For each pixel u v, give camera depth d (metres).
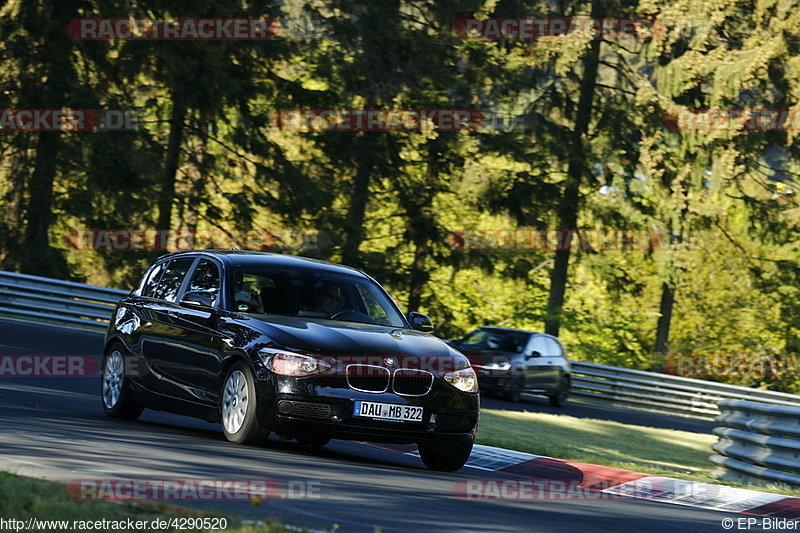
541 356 84.94
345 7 116.88
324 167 125.19
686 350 154.75
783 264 137.38
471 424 32.94
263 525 18.03
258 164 121.88
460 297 157.50
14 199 115.44
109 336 39.41
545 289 154.50
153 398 36.56
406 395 31.47
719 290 160.00
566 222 126.69
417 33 118.38
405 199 125.81
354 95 119.06
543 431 59.06
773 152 127.62
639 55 125.19
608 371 107.00
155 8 110.56
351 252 122.81
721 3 120.62
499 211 125.19
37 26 107.25
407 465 34.38
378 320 35.28
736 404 40.50
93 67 113.62
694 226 128.50
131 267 121.12
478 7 121.31
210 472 25.17
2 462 23.62
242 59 116.31
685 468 48.34
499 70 120.62
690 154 125.00
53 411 38.03
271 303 34.28
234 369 32.56
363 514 21.61
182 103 111.88
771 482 37.31
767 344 156.00
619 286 136.12
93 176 113.56
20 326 75.25
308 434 30.98
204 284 35.88
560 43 119.62
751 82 120.19
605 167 130.25
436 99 119.06
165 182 119.19
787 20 120.56
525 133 124.75
